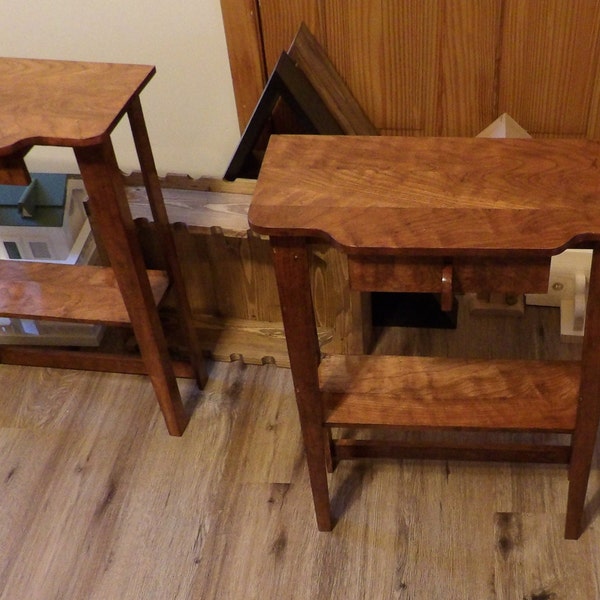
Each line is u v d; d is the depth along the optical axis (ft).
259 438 5.79
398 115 6.05
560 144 4.01
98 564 5.14
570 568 4.91
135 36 5.87
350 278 3.84
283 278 3.89
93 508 5.44
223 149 6.45
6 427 6.00
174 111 6.25
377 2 5.44
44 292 5.55
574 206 3.64
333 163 4.00
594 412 4.23
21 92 4.50
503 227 3.57
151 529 5.30
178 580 5.02
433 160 3.98
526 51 5.49
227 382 6.21
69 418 6.04
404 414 4.43
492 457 5.15
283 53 5.37
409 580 4.93
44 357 6.20
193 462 5.67
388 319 6.50
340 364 4.71
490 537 5.10
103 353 6.27
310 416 4.47
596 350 3.93
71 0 5.74
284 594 4.92
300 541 5.17
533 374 4.53
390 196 3.78
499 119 5.63
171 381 5.57
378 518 5.25
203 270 6.15
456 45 5.56
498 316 6.50
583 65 5.47
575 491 4.71
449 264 3.68
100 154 4.29
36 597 5.00
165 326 6.47
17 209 5.87
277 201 3.79
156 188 5.11
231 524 5.29
